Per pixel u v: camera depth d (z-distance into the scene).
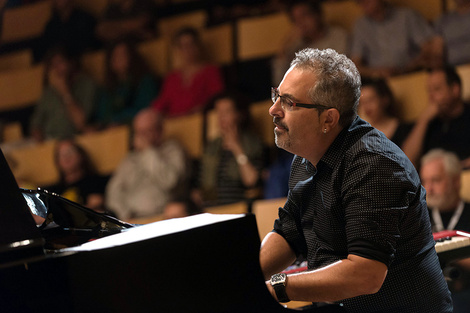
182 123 7.22
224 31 7.36
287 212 2.62
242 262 1.94
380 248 2.05
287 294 2.10
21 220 1.97
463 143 5.56
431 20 5.98
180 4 7.74
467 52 5.78
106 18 8.11
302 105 2.25
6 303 1.74
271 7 7.07
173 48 7.64
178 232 1.87
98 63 8.12
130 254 1.81
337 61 2.28
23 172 8.14
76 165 7.82
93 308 1.77
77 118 8.07
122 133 7.66
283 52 6.91
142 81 7.80
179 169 7.02
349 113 2.29
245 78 7.19
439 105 5.66
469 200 5.11
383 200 2.09
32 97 8.42
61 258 1.75
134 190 7.19
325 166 2.29
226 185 6.54
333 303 2.20
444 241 2.91
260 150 6.60
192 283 1.88
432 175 5.21
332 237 2.32
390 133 5.81
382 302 2.31
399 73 6.01
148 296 1.82
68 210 2.47
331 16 6.56
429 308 2.32
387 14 6.16
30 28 8.55
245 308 1.94
